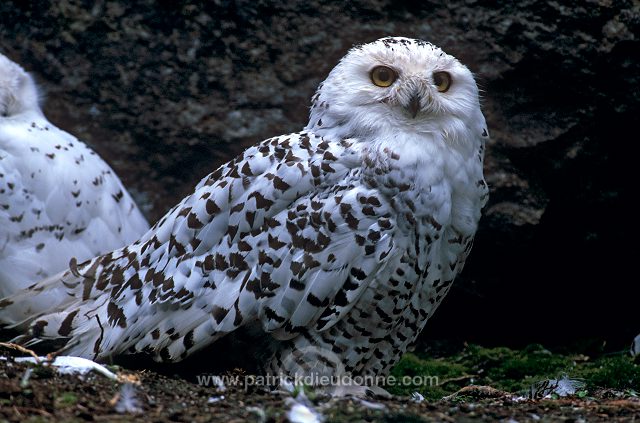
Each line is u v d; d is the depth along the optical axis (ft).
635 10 38.29
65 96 41.09
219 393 23.59
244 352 27.53
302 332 26.63
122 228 36.04
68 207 34.27
